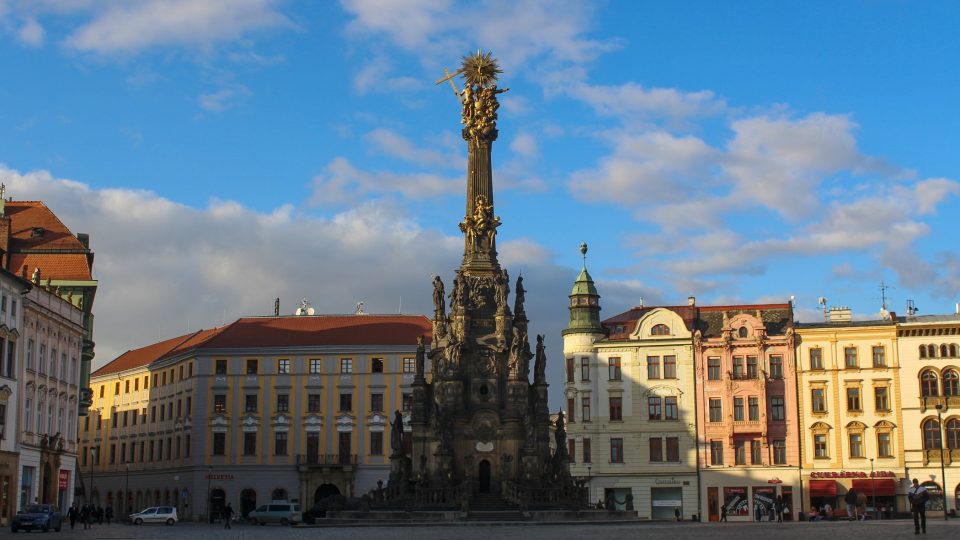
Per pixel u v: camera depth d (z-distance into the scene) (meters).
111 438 147.38
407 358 125.56
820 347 112.06
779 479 110.19
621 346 115.31
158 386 138.50
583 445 114.25
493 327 84.06
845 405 110.50
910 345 110.00
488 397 82.19
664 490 112.25
